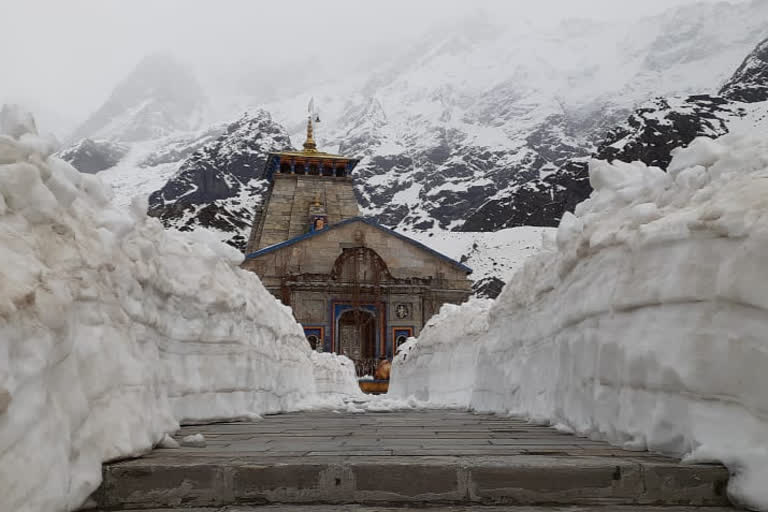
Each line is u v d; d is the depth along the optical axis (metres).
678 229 4.17
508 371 8.78
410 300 53.03
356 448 4.52
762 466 3.28
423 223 197.88
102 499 3.52
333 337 51.94
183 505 3.53
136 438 4.08
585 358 5.42
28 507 2.85
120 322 4.52
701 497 3.44
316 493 3.55
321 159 70.88
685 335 3.89
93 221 4.61
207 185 193.12
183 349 6.73
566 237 6.21
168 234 6.99
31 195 3.72
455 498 3.51
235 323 7.90
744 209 3.67
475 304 15.44
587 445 4.70
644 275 4.46
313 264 54.41
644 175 5.49
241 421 7.69
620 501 3.48
